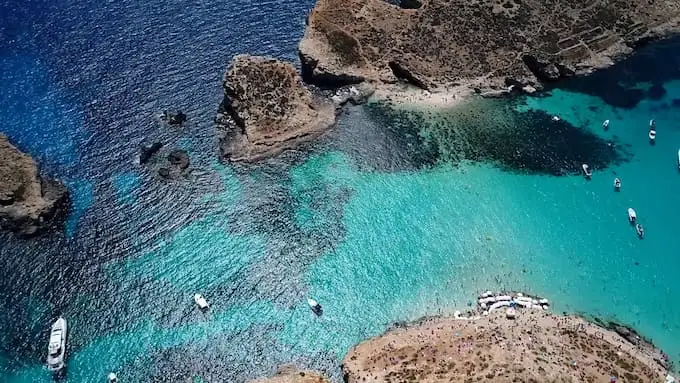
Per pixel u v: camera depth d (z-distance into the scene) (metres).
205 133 132.88
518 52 149.88
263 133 131.12
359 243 115.12
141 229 116.06
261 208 120.44
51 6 159.38
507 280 110.06
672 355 100.31
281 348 100.44
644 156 132.62
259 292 107.62
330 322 103.69
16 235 113.31
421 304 106.12
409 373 91.25
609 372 90.38
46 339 100.69
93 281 108.25
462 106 141.25
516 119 139.50
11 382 95.44
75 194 120.88
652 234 117.94
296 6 163.38
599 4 157.88
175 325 103.06
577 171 129.50
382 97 141.88
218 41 153.12
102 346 100.19
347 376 94.81
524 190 125.31
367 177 126.69
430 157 130.75
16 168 119.50
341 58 145.00
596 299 107.88
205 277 109.50
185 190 122.75
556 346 95.25
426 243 115.38
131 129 132.75
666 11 159.50
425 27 151.50
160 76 143.88
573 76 149.12
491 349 93.75
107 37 152.38
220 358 99.12
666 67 152.00
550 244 116.19
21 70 143.88
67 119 134.00
